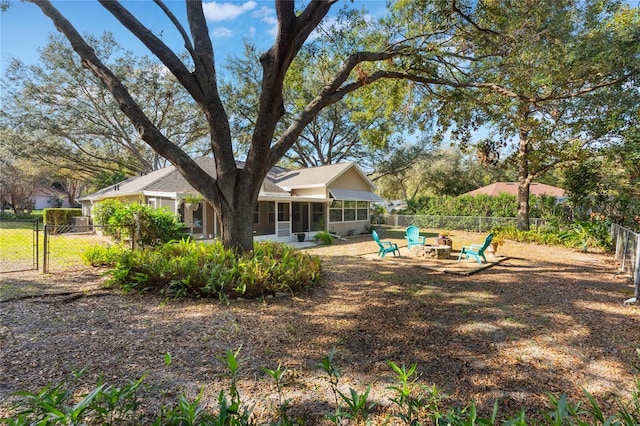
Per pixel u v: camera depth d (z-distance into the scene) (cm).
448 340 443
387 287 730
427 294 673
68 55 2520
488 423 184
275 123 732
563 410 199
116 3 657
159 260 686
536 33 751
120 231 1032
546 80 853
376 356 394
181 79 709
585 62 869
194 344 416
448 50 895
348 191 2183
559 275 875
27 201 3597
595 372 360
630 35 894
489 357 395
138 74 2742
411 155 3197
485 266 984
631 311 568
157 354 386
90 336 436
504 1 777
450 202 2534
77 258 1088
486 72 964
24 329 454
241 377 340
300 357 389
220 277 607
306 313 545
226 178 744
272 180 2273
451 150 3591
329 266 991
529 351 412
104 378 329
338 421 225
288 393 313
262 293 623
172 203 1548
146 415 271
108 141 3039
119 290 655
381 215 2758
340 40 874
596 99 1327
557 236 1569
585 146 1520
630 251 874
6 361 360
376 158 3262
